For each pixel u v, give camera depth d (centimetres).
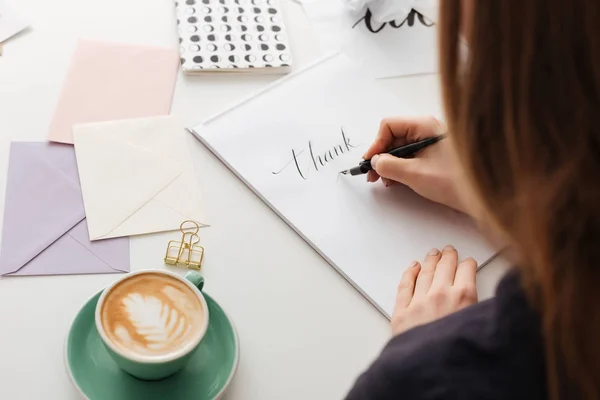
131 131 76
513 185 39
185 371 61
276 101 81
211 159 75
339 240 71
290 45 88
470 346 45
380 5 92
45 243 66
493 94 38
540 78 35
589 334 38
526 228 38
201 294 59
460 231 73
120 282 59
